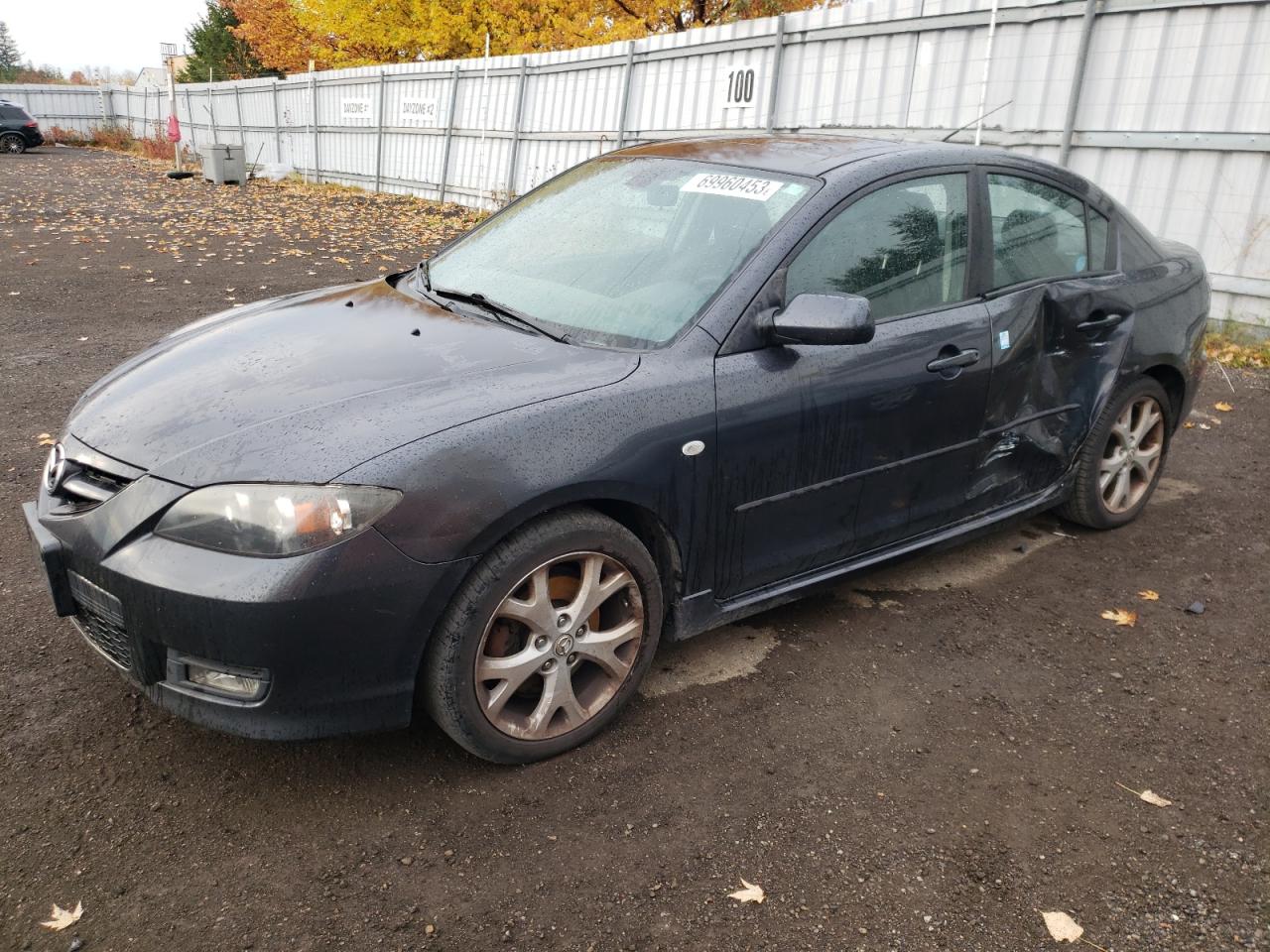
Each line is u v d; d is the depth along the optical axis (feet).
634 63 44.27
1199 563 13.75
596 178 12.14
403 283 11.97
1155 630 11.85
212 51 130.11
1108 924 7.27
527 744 8.68
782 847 7.92
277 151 86.02
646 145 12.84
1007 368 11.70
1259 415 20.90
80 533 7.88
